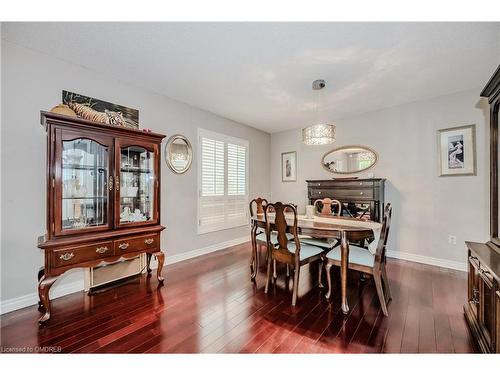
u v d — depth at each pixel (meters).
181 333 1.71
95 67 2.50
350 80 2.76
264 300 2.24
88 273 2.42
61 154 1.95
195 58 2.31
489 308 1.48
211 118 3.99
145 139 2.54
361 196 3.65
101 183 2.26
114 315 1.95
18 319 1.89
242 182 4.66
